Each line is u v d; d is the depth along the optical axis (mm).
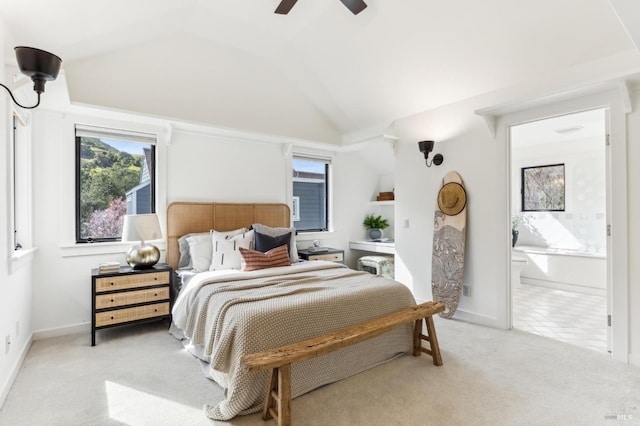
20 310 2475
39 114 2973
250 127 3943
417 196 3826
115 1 2203
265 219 4371
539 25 2387
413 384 2182
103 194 3375
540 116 2838
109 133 3350
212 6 2816
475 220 3314
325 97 4117
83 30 2348
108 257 3318
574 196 5031
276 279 2789
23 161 2814
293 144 4574
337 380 2229
